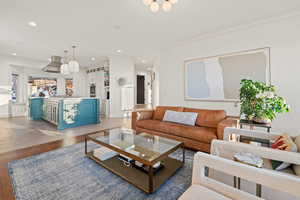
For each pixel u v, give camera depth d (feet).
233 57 10.25
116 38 11.87
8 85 18.19
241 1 7.13
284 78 8.52
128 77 19.51
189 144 7.64
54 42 12.85
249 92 5.87
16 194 4.34
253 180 2.57
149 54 17.29
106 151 6.64
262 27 9.16
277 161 3.66
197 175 3.21
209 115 8.45
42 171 5.63
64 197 4.27
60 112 12.50
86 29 10.18
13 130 12.10
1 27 9.82
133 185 4.78
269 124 5.63
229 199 2.57
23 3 7.14
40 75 21.98
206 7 7.61
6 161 6.45
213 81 11.18
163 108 10.71
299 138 3.91
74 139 9.79
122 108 19.39
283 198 2.95
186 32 10.66
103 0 6.98
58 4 7.25
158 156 4.71
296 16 8.12
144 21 9.08
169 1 6.36
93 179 5.14
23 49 14.93
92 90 24.30
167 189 4.64
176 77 13.44
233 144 4.04
